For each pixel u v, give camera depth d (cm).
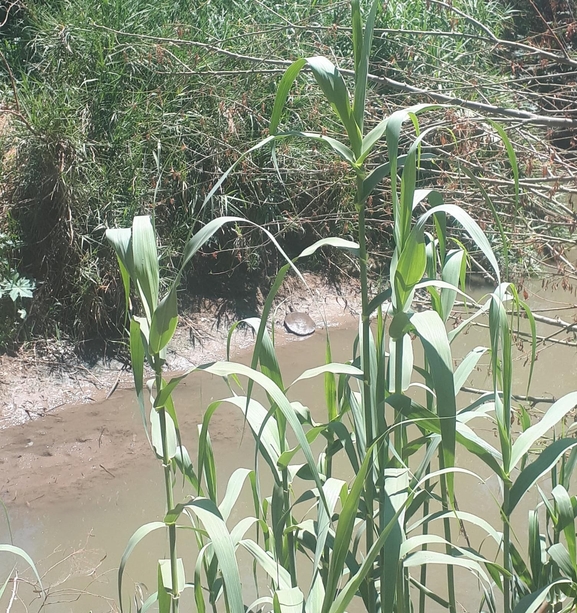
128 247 173
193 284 613
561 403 173
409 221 164
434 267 204
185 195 590
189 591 320
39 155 537
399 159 177
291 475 214
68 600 317
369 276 661
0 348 515
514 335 414
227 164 597
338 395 215
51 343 527
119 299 539
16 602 314
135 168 564
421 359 563
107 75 584
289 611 185
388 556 167
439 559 184
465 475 410
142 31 614
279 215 635
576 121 410
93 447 448
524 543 347
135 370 179
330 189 620
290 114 630
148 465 432
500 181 406
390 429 158
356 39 171
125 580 334
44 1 661
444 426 152
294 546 211
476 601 315
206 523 167
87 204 536
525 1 778
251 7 685
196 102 604
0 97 583
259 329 180
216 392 517
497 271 159
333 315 627
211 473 204
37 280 540
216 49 503
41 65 608
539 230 491
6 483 410
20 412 477
